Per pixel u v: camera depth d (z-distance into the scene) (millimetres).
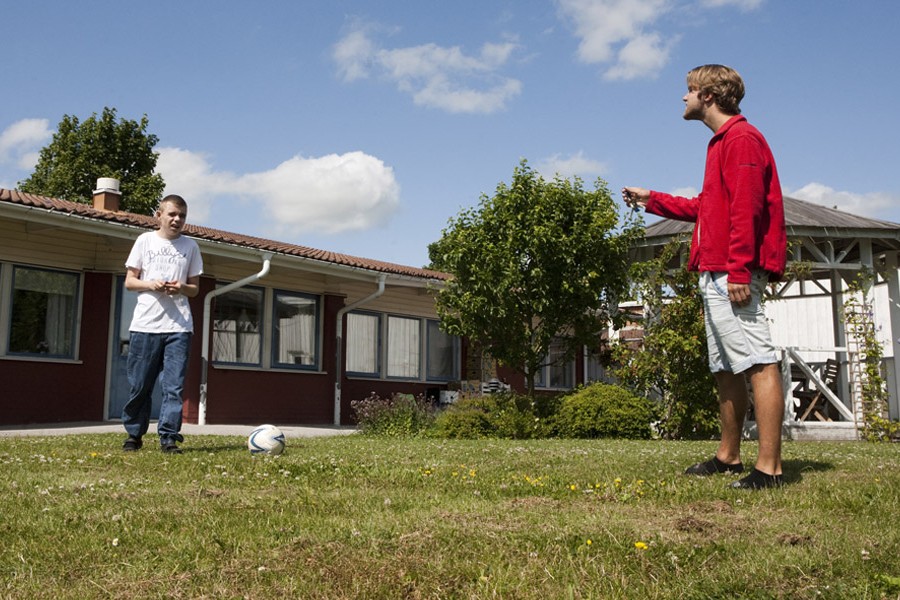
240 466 5441
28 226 12570
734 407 5129
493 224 13523
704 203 4797
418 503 3873
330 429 14164
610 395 12383
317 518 3418
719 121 4906
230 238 14570
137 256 6812
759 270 4633
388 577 2500
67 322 13297
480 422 12195
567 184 13758
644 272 13031
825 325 19922
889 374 16219
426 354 19125
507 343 13688
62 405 13047
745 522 3396
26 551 2793
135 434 6840
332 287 16703
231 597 2322
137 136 34844
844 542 2967
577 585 2455
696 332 12297
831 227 13930
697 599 2369
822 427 14109
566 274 13289
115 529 3156
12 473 4914
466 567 2613
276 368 15508
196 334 14039
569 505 3850
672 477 4957
